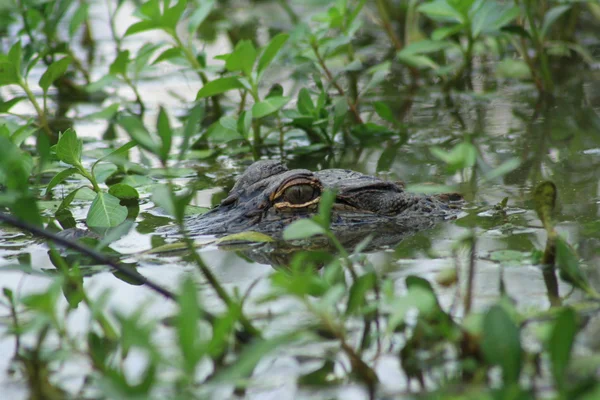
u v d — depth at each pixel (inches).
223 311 292.4
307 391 242.2
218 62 729.0
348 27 592.4
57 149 419.5
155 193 280.2
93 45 826.2
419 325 264.7
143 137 276.2
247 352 219.1
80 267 350.0
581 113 593.6
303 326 278.8
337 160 529.3
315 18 596.1
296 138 584.7
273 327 279.0
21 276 340.2
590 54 725.9
